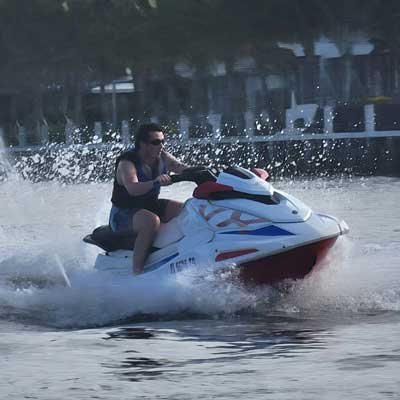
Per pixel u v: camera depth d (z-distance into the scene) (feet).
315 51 559.79
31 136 618.44
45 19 612.29
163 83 623.36
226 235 95.50
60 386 63.98
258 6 556.51
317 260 94.63
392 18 529.45
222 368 68.54
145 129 103.19
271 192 97.04
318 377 64.44
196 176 100.68
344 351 72.79
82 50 610.24
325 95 558.56
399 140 436.35
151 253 101.09
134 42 588.91
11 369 69.56
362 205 215.51
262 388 62.08
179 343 78.84
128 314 93.35
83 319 91.97
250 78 599.16
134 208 103.60
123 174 102.53
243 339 79.82
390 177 356.79
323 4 538.88
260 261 93.04
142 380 65.31
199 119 585.63
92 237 106.42
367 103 496.64
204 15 569.64
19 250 128.06
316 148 449.06
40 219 186.91
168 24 575.79
